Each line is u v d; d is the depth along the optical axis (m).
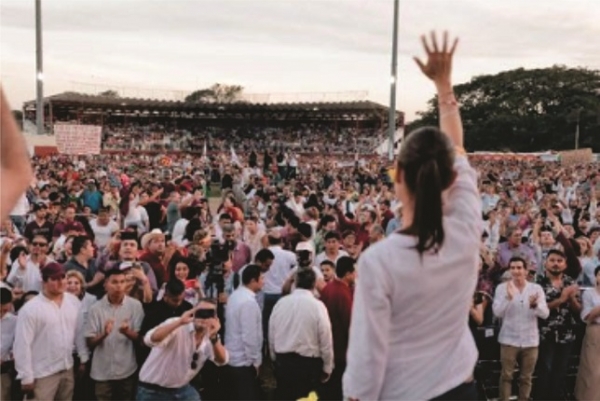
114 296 6.71
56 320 6.46
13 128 1.39
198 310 5.91
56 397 6.62
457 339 1.88
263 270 8.64
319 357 6.86
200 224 11.05
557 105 106.94
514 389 8.45
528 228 13.08
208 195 27.05
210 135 81.31
